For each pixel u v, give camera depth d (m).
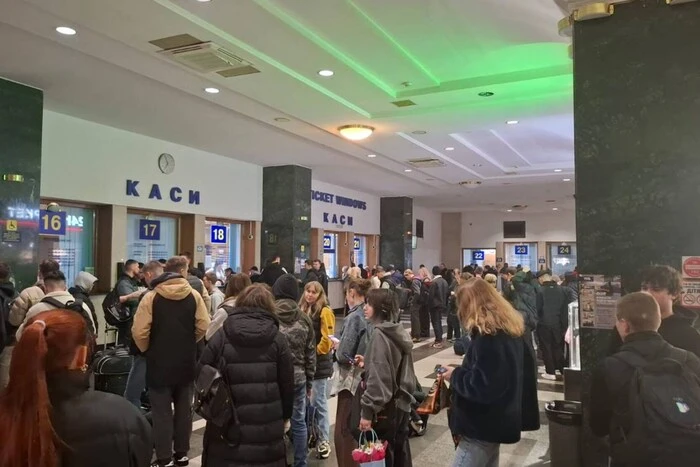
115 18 4.64
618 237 3.24
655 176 3.16
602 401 2.06
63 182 7.83
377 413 2.83
